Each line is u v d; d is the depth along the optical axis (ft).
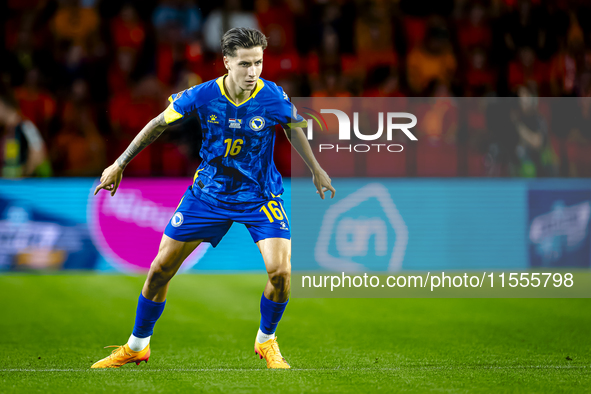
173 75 111.24
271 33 117.19
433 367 44.06
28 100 105.91
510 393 36.83
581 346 52.03
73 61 111.14
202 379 39.96
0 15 114.93
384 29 122.21
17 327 60.03
